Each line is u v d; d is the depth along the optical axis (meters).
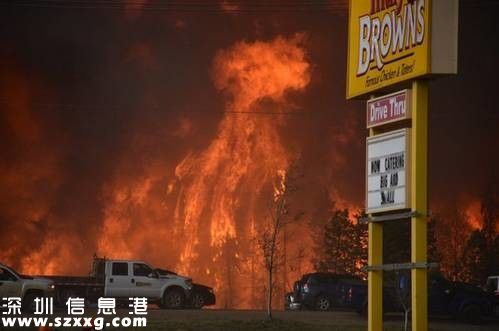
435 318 124.25
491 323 119.06
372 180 60.81
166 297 124.25
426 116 56.41
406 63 57.00
